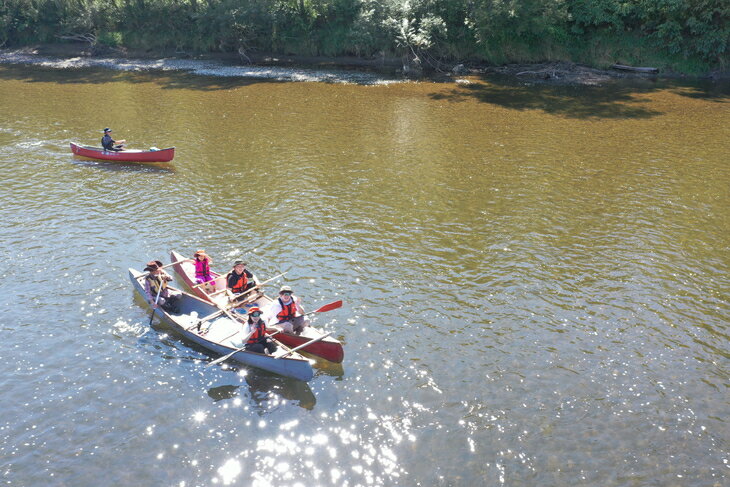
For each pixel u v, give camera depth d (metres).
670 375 12.91
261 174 24.77
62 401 12.23
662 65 43.38
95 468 10.66
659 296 15.82
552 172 24.78
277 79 43.94
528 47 45.88
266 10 50.00
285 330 13.73
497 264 17.50
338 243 18.77
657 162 25.77
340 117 33.59
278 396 12.44
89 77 45.41
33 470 10.59
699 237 19.02
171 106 36.25
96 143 28.89
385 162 26.16
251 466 10.73
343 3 48.91
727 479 10.34
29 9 56.31
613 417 11.74
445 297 15.84
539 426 11.53
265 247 18.50
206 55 52.34
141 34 54.03
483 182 23.78
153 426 11.62
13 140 29.30
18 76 45.75
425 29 44.56
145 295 15.27
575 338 14.16
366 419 11.80
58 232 19.42
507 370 13.09
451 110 34.88
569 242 18.78
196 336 13.88
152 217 20.59
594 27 45.16
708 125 31.11
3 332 14.34
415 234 19.39
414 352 13.70
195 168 25.53
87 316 15.06
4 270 17.05
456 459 10.82
